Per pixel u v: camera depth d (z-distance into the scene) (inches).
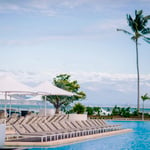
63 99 1622.8
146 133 928.3
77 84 1663.4
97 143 674.2
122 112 1738.4
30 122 784.9
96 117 1667.1
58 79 1670.8
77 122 849.5
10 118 821.2
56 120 889.5
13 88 732.0
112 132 870.4
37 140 637.3
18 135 647.1
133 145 653.3
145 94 1734.7
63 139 657.0
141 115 1770.4
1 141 459.5
